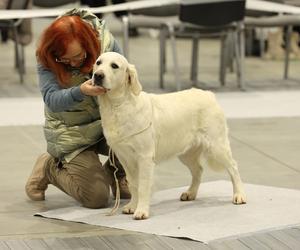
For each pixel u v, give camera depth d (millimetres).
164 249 5680
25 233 6133
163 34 13055
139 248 5715
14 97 12367
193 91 6770
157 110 6375
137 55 17656
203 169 7543
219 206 6770
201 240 5832
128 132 6152
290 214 6512
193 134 6699
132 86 6062
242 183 7492
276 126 10523
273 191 7293
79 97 6242
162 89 13195
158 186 7574
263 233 6039
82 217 6504
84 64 6523
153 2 12922
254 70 15625
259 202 6887
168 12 13500
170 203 6898
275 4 13719
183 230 6066
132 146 6207
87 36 6438
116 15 16500
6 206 6930
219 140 6758
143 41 20266
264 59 17312
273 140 9719
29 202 7070
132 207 6578
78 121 6828
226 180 7793
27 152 9016
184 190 7379
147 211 6398
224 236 5926
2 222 6438
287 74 14625
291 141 9680
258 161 8664
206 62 16922
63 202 7062
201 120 6695
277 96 12703
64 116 6801
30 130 10141
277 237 5957
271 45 17328
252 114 11242
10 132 10016
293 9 13312
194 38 13477
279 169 8312
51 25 6445
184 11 12102
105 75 5906
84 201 6785
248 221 6312
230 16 12273
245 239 5898
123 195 7098
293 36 17328
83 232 6117
